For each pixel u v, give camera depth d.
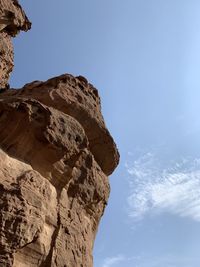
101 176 24.61
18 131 19.83
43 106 20.88
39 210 18.66
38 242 18.42
